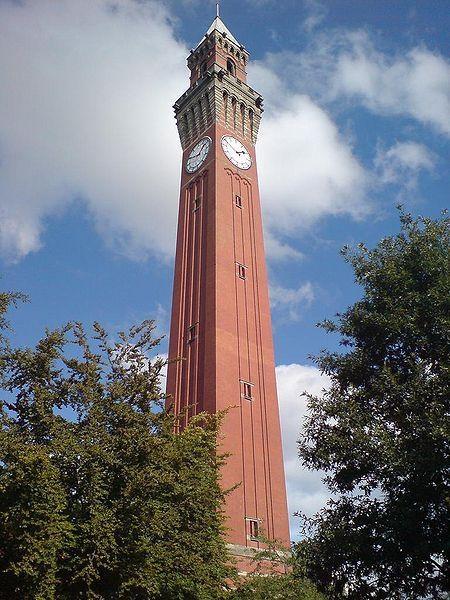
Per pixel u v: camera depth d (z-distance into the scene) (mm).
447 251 18047
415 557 14852
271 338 64250
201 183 74375
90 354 26594
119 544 22344
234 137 78250
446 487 14773
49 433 23391
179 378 60562
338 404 17516
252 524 50156
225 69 83938
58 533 19922
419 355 17031
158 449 24078
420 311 17078
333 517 16812
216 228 67125
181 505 25484
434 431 14539
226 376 56844
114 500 22469
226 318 60938
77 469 22656
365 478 16609
